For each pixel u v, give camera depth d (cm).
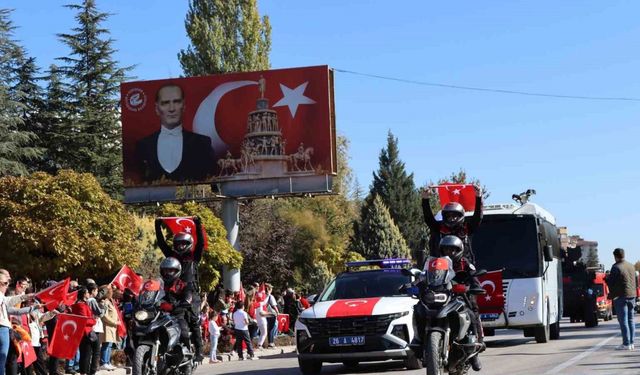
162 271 1345
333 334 1739
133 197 3888
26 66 5072
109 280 3100
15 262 2883
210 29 5831
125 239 3098
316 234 5341
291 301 3422
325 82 3759
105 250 3005
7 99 4725
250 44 5866
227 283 3884
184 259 1379
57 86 5075
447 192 1324
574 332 3095
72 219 2958
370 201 6906
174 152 3856
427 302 1178
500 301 2216
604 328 3362
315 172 3750
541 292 2294
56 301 1808
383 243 6294
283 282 4712
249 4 5881
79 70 5197
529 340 2633
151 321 1299
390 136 8538
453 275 1202
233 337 2825
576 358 1811
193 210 3891
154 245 4050
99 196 3064
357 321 1733
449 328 1188
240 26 5875
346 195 7712
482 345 1246
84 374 2003
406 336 1734
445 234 1288
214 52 5803
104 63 5212
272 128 3784
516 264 2306
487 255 2322
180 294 1352
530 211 2342
